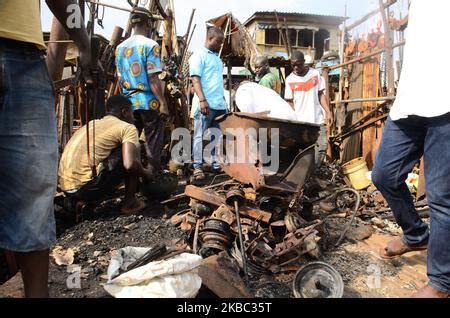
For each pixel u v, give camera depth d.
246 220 2.93
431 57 2.10
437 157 2.08
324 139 4.46
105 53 5.84
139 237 3.30
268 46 18.53
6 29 1.62
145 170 3.87
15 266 2.53
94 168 3.54
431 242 2.11
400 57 6.54
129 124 3.83
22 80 1.68
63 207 3.75
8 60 1.65
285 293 2.40
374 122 6.32
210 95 5.29
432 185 2.09
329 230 3.57
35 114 1.71
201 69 5.21
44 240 1.74
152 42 4.59
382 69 6.90
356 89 7.12
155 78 4.60
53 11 2.11
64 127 5.34
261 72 6.82
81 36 2.22
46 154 1.73
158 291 1.96
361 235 3.47
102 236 3.33
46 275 1.81
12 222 1.68
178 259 2.10
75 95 5.91
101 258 2.92
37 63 1.75
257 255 2.71
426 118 2.14
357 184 5.00
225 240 2.67
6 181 1.67
